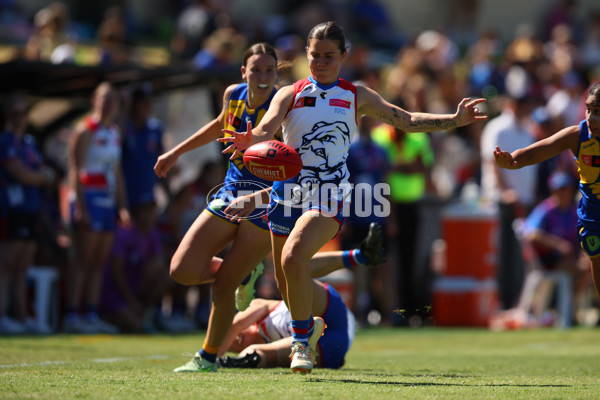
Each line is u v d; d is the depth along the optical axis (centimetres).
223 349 1894
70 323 2989
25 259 2938
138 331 3142
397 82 4478
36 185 2909
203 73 3625
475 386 1491
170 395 1290
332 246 3347
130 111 3247
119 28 4641
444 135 4394
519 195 3909
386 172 3528
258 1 8525
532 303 3750
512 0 9156
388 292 3688
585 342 3011
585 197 1612
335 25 1566
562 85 4931
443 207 3881
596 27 6291
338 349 1923
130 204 3225
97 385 1425
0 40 4916
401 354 2489
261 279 3372
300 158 1495
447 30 7275
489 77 4825
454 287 3769
